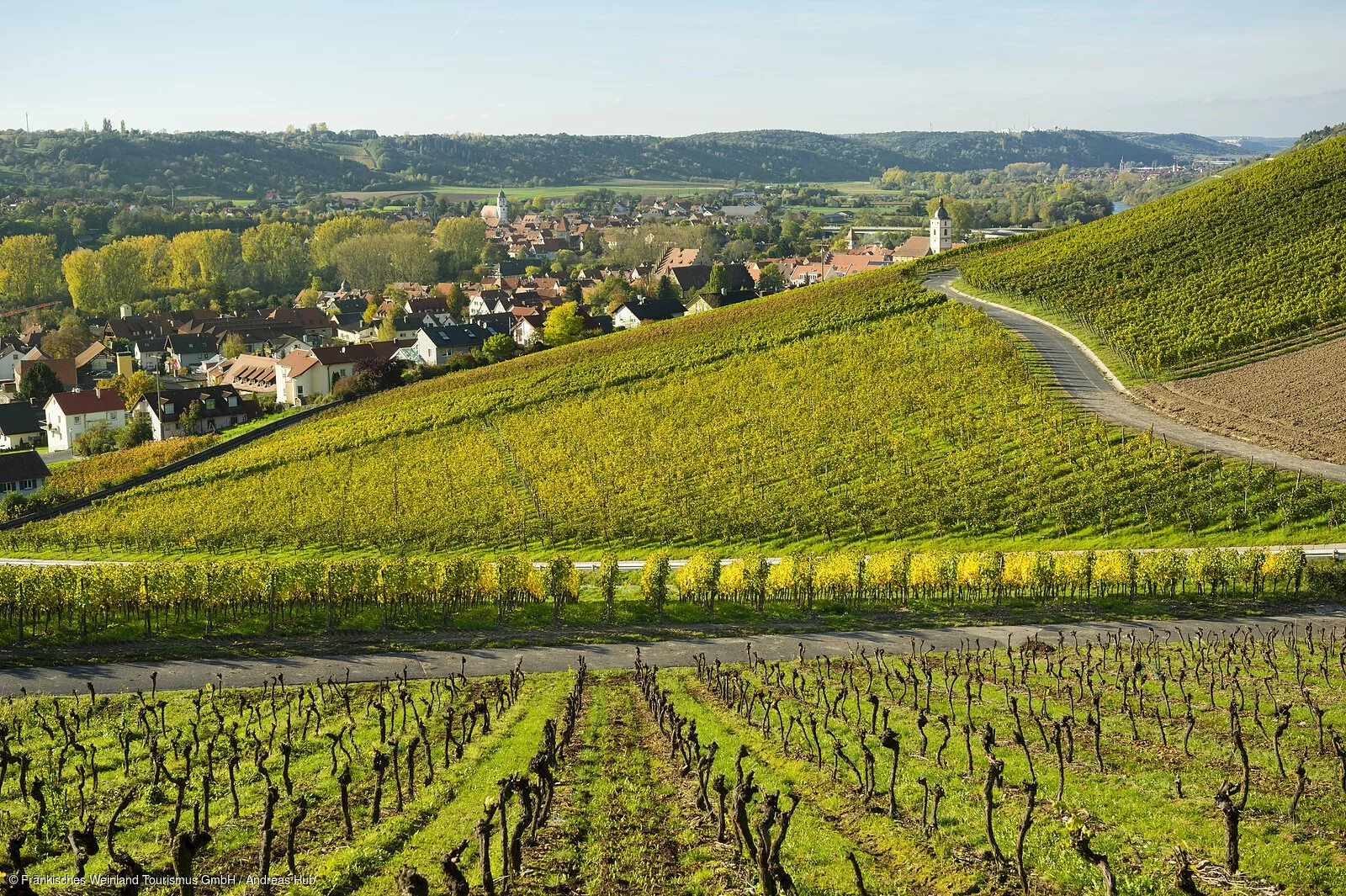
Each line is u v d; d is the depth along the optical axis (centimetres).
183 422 14288
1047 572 5472
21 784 2784
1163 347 9331
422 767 3031
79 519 9975
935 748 2997
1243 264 11250
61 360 17838
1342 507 6066
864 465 8025
